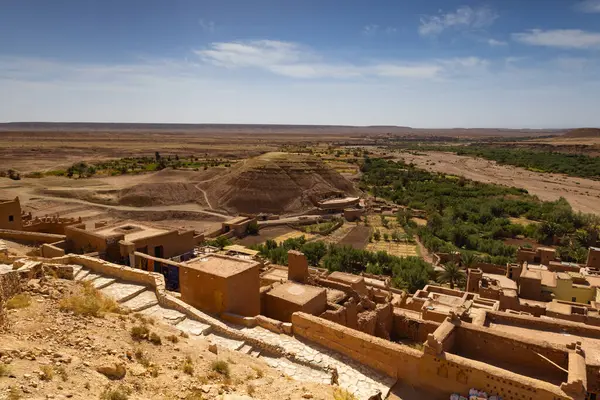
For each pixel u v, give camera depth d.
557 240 80.44
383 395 15.08
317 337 18.08
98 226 37.91
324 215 104.19
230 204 106.81
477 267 55.41
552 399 12.95
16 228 36.19
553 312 34.19
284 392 13.02
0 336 11.57
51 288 16.42
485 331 16.53
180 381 12.27
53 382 9.91
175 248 33.91
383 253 61.75
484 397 13.83
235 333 17.78
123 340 13.87
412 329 26.41
